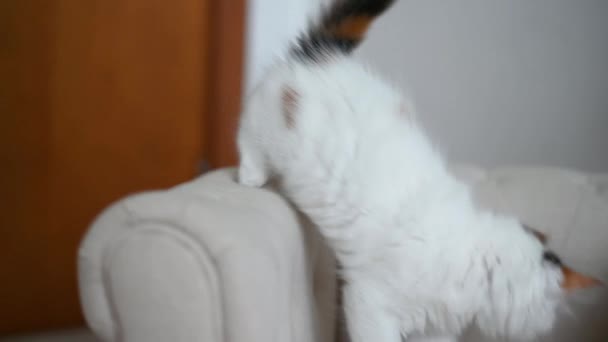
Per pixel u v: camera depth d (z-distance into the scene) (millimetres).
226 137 1739
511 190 1494
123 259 1170
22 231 1685
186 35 1705
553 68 1785
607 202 1458
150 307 1172
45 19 1618
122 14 1657
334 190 1315
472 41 1759
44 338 1728
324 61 1375
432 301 1290
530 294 1276
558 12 1759
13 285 1703
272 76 1369
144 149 1728
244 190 1309
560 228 1453
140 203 1181
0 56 1605
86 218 1721
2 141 1638
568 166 1869
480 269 1279
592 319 1426
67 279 1732
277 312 1205
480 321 1301
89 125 1684
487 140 1837
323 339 1348
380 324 1292
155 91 1710
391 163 1314
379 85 1383
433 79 1769
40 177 1674
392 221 1292
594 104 1827
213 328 1173
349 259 1315
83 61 1654
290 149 1333
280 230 1252
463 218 1302
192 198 1207
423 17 1735
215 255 1164
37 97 1642
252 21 1717
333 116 1328
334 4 1406
